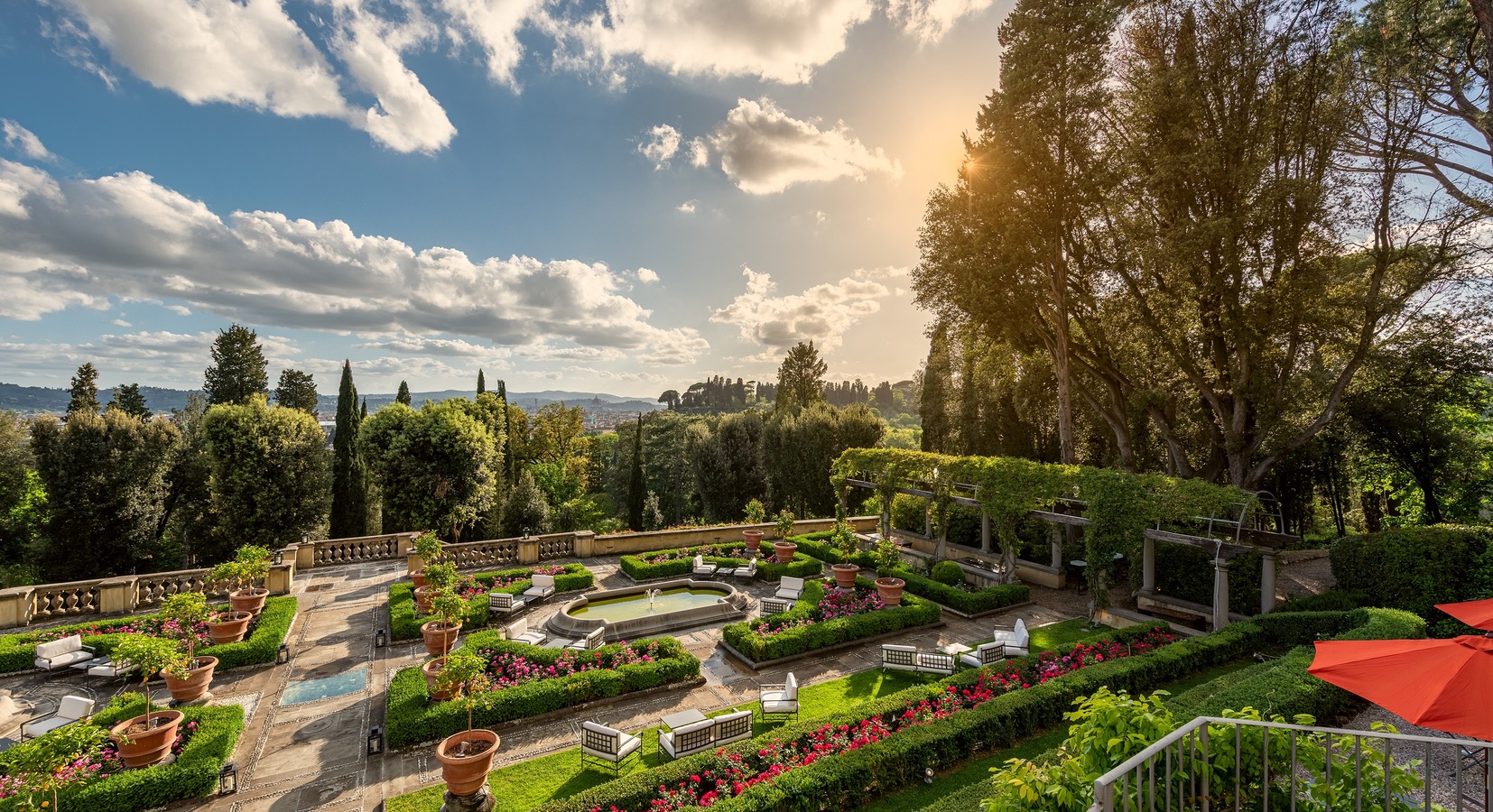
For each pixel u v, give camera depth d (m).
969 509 26.62
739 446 43.44
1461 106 19.41
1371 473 24.92
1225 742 5.43
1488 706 5.18
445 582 15.54
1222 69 19.66
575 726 11.76
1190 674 12.78
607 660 13.83
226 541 29.84
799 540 26.45
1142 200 21.38
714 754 9.39
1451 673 5.52
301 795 9.61
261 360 48.97
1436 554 14.59
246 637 15.91
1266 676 9.42
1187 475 22.92
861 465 27.14
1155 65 20.61
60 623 16.64
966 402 35.88
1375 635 11.28
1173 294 20.64
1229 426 21.16
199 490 33.50
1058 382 25.89
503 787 9.70
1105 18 20.70
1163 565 19.20
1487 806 4.92
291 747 10.96
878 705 10.92
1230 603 17.33
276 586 19.20
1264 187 18.64
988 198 22.53
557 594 19.98
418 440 30.27
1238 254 18.97
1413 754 8.34
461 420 31.55
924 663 13.69
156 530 32.03
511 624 16.77
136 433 29.80
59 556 28.44
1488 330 18.95
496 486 38.22
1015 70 22.22
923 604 17.97
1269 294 18.59
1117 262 21.73
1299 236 19.06
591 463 64.81
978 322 24.16
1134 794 5.12
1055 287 23.16
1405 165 20.78
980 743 10.01
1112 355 24.66
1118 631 15.05
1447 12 18.19
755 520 28.30
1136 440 28.58
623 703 12.70
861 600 18.45
